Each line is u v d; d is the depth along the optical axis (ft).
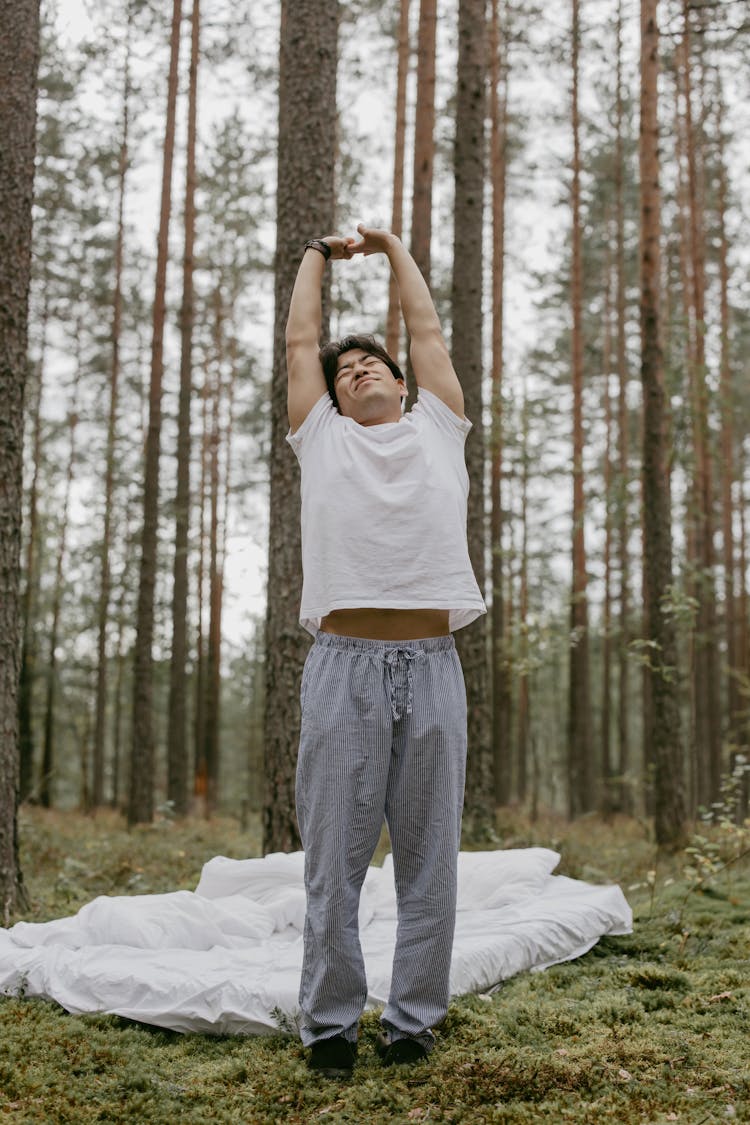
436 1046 8.00
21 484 15.62
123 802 66.80
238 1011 8.59
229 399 62.80
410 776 7.61
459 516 7.96
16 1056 7.81
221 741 115.24
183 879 18.45
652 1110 6.73
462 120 27.20
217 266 57.36
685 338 34.17
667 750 25.55
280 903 11.41
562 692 94.02
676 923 13.08
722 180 52.95
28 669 56.49
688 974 10.55
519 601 65.05
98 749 59.41
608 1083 7.27
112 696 82.33
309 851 7.66
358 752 7.54
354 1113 6.73
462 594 7.67
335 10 19.45
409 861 7.72
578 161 51.34
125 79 48.83
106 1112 6.73
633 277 58.13
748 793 44.45
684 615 24.66
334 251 9.21
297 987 8.77
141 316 59.06
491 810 26.25
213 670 59.57
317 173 18.94
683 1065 7.67
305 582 7.88
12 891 14.52
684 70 46.91
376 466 7.79
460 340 26.71
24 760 54.75
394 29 43.11
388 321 32.53
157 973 9.16
